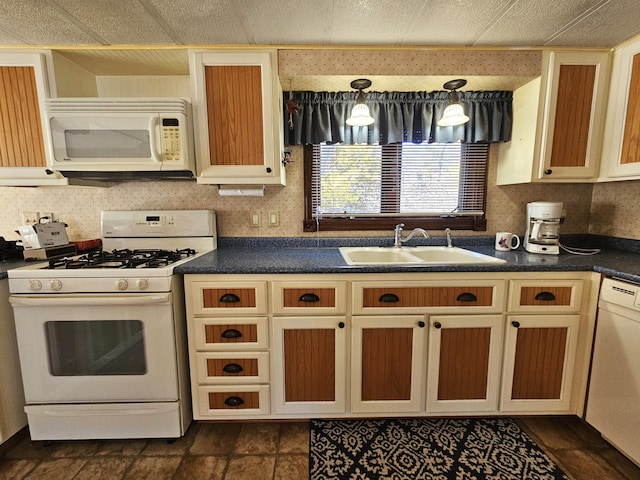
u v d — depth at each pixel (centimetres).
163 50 160
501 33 149
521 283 149
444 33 148
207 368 153
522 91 179
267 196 204
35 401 147
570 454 142
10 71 157
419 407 157
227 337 151
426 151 204
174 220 193
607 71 164
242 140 163
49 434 149
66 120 151
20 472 136
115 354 147
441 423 161
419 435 153
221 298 148
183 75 191
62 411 146
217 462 140
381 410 157
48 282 138
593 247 205
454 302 150
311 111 189
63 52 161
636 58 152
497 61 163
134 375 147
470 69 163
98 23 138
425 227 209
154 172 162
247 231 207
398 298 149
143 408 148
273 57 160
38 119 160
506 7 129
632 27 144
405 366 155
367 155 204
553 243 177
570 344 153
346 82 171
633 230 183
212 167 164
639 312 126
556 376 155
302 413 157
